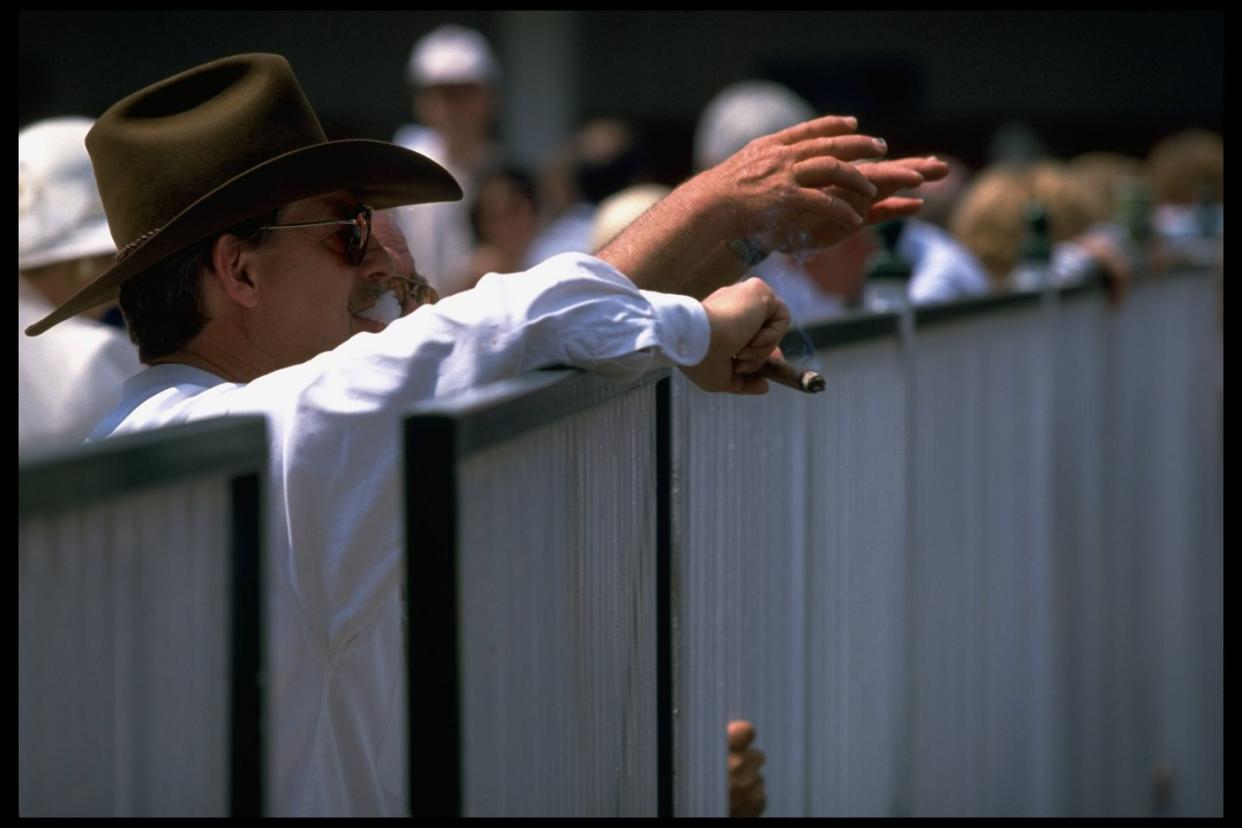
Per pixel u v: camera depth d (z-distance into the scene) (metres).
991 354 13.02
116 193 7.19
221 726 4.66
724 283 7.55
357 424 5.95
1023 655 14.08
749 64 55.06
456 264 24.75
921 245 18.95
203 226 6.88
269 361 7.21
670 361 6.25
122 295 7.27
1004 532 13.45
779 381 6.85
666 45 54.97
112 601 4.19
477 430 4.70
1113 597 17.12
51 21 49.97
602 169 27.09
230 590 4.67
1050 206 21.52
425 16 53.19
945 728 11.97
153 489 4.20
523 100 53.81
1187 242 26.84
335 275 7.21
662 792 7.09
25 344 10.84
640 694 6.79
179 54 51.59
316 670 6.18
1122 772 17.39
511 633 5.12
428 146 28.98
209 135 7.09
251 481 4.68
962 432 12.24
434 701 4.61
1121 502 17.48
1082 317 16.03
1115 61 54.69
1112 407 17.16
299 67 52.94
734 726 8.18
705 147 19.70
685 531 7.34
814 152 7.24
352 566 6.05
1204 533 21.48
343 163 7.00
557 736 5.65
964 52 54.97
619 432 6.38
